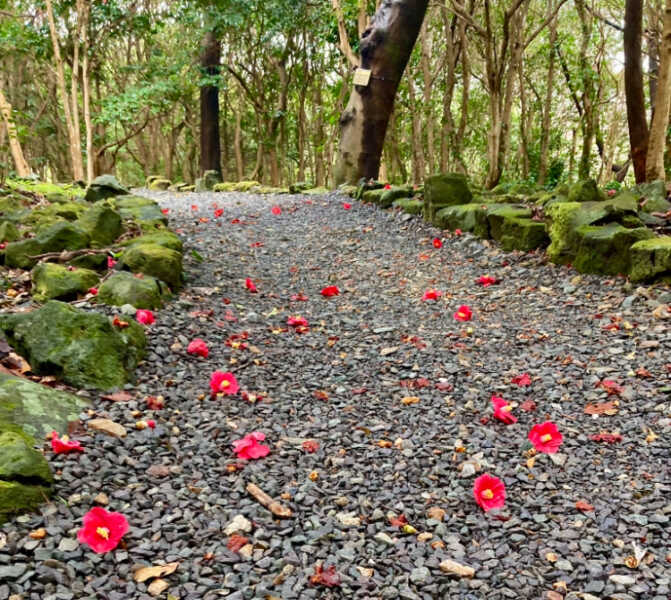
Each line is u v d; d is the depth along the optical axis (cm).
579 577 189
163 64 1638
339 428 281
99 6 1383
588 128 1443
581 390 317
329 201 913
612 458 257
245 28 1714
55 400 247
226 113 2197
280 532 204
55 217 535
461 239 631
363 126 1054
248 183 1327
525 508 226
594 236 476
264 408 292
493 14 1545
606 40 1697
